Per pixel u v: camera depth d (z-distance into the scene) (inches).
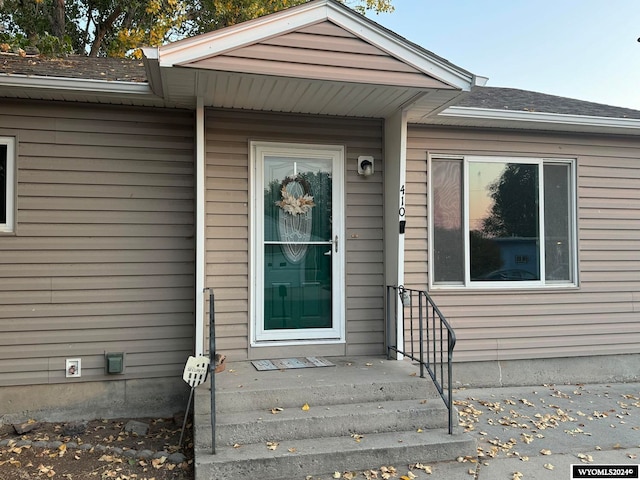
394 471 134.0
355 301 199.9
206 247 184.4
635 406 195.6
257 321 190.5
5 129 172.4
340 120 199.6
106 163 180.7
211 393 132.3
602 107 261.3
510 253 221.6
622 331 230.7
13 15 489.7
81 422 171.5
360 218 201.9
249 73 145.3
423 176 211.0
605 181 233.0
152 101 177.8
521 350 218.2
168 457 143.7
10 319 171.3
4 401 170.1
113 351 179.6
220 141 187.0
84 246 178.1
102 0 555.8
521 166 224.8
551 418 179.9
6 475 132.2
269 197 195.9
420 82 159.3
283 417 143.3
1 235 171.0
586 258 228.4
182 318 185.8
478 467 138.3
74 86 164.1
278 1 550.9
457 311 212.4
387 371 172.6
